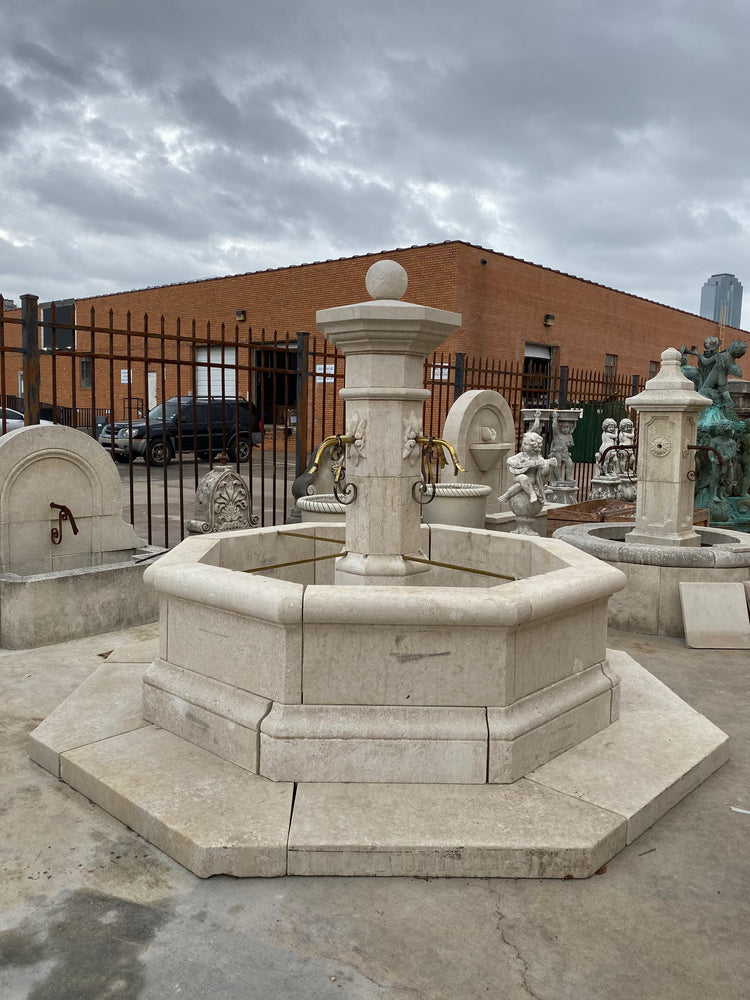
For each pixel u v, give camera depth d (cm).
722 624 552
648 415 640
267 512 1194
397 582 366
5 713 394
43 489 530
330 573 475
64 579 507
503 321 2105
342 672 298
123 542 577
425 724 299
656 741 346
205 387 2328
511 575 438
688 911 249
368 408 365
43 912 242
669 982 218
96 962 221
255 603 295
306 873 261
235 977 217
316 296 2109
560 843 263
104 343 2434
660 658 525
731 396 1063
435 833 266
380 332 350
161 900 248
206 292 2308
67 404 2481
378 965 222
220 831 265
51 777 326
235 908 245
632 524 716
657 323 2906
